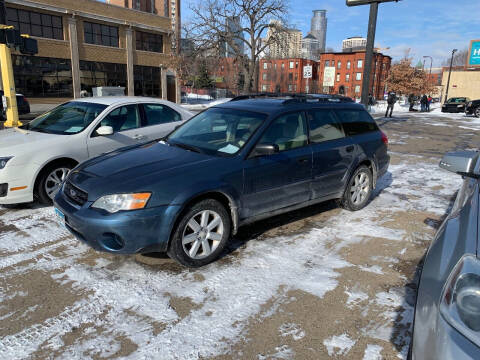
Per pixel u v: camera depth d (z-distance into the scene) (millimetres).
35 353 2385
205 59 32938
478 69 46844
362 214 5035
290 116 4242
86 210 3176
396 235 4344
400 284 3273
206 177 3395
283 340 2541
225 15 31938
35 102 28516
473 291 1510
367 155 5000
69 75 30531
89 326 2650
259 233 4297
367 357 2391
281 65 81750
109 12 32375
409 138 13133
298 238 4188
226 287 3166
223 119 4305
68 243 3932
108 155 3979
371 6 10977
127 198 3092
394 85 44250
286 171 4020
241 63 34875
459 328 1476
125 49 34562
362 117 5230
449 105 31328
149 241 3143
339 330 2650
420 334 1650
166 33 37938
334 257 3750
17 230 4215
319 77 84188
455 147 11172
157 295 3035
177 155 3758
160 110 6238
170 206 3160
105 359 2340
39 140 4887
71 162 5047
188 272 3402
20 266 3443
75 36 30078
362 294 3102
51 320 2707
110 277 3297
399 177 7262
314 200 4504
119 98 6012
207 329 2639
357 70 79062
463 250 1736
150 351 2414
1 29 8414
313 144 4383
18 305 2871
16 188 4559
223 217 3545
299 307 2908
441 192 6230
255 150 3762
